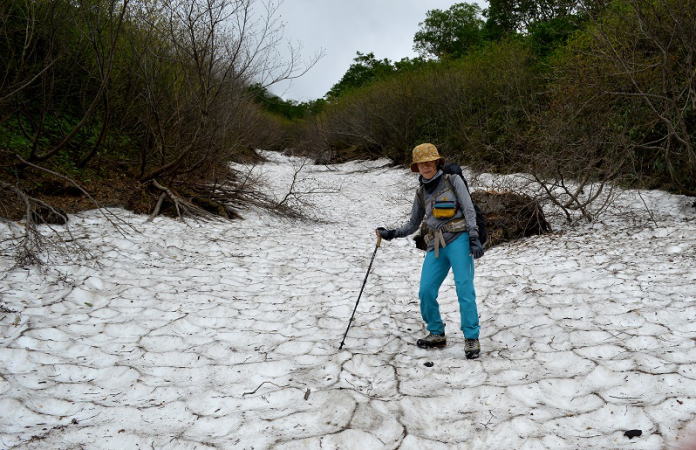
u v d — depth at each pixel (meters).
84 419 2.95
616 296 4.73
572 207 8.46
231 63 9.18
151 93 9.09
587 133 8.65
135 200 8.96
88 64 9.44
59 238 6.29
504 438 2.70
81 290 5.11
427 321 3.99
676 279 5.02
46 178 8.30
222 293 5.50
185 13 8.77
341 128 24.34
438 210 3.77
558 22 16.19
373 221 10.84
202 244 7.67
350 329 4.47
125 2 7.93
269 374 3.61
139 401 3.19
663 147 8.77
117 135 10.46
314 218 10.80
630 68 8.26
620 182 9.12
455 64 19.73
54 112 9.38
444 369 3.62
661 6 8.34
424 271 3.89
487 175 12.10
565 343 3.88
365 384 3.45
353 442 2.71
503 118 14.07
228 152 10.67
